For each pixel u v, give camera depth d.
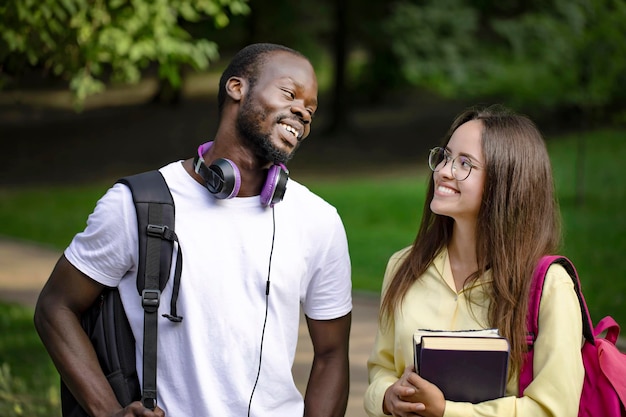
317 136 30.36
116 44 7.54
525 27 25.25
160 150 29.92
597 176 20.88
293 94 3.48
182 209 3.43
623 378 3.52
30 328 9.64
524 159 3.64
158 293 3.35
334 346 3.75
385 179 24.38
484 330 3.43
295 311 3.53
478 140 3.68
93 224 3.44
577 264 13.44
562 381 3.39
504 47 27.30
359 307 10.47
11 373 7.59
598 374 3.57
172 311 3.35
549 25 19.05
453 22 27.73
